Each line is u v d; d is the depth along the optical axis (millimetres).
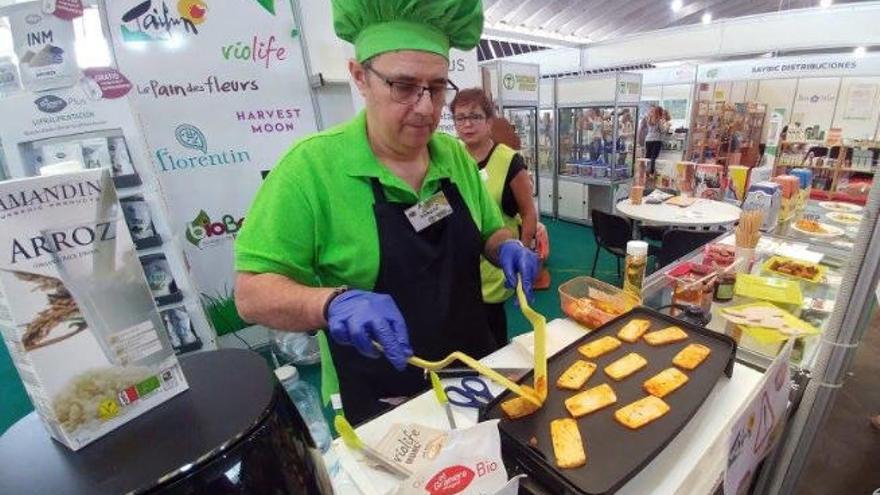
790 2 6062
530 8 5809
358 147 837
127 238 355
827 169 4898
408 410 787
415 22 733
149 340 364
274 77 2350
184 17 2072
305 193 795
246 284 755
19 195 303
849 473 1604
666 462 643
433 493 480
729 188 3053
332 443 713
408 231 859
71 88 1667
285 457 353
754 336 916
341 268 855
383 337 625
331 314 663
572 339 991
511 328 2832
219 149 2271
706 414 726
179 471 297
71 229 327
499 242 1062
